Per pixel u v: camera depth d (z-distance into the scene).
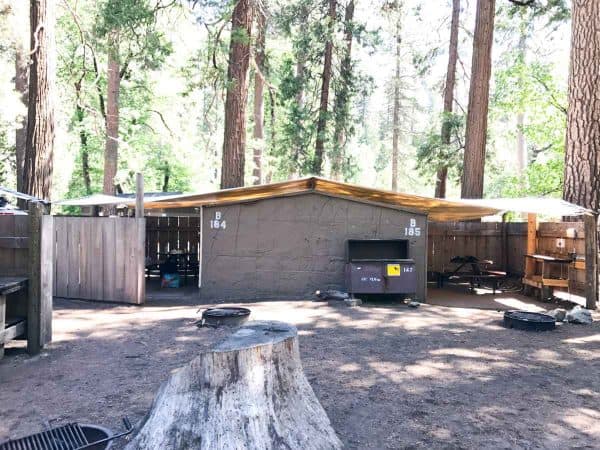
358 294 10.17
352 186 10.03
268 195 10.46
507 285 13.38
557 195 20.27
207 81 16.22
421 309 9.36
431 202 10.38
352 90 22.44
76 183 27.25
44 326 6.31
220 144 29.25
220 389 3.23
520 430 4.05
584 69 10.75
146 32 16.16
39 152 11.41
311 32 20.89
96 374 5.32
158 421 3.25
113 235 9.81
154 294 11.17
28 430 3.97
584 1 10.75
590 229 9.42
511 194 21.25
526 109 19.36
